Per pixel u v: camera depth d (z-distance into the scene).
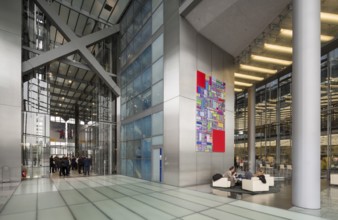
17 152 13.73
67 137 41.25
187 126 11.74
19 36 14.59
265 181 9.76
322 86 16.02
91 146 21.64
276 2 10.66
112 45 21.80
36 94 16.75
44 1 16.52
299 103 7.24
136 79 17.11
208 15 11.80
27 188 10.85
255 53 15.48
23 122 15.75
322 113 15.95
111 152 20.11
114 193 9.39
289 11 11.09
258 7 11.07
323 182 12.62
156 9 14.41
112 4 19.55
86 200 8.06
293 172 7.27
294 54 7.55
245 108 26.98
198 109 12.52
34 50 16.11
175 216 6.01
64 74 23.92
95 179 14.64
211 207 6.94
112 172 19.78
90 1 19.47
